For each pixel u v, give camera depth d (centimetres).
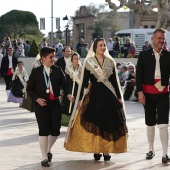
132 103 2184
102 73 965
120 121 959
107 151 948
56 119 955
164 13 3472
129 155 1034
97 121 952
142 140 1205
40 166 939
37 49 3528
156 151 1066
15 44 3447
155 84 972
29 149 1097
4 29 7306
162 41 970
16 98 1972
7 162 972
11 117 1669
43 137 943
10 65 2378
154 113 994
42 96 945
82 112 966
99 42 972
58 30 5541
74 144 962
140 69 979
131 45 3291
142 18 6706
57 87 955
